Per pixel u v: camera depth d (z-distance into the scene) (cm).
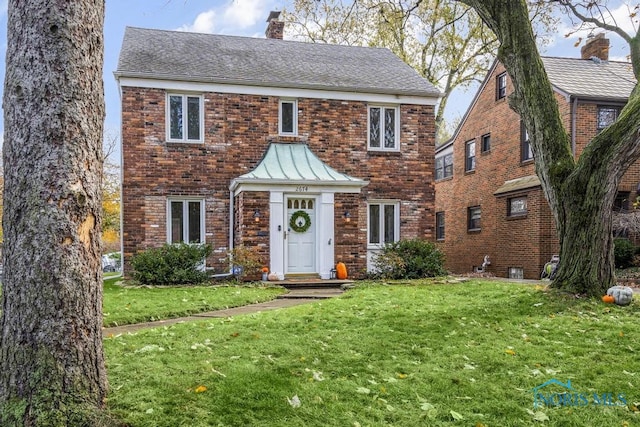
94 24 362
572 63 1820
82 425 324
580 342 588
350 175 1502
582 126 1575
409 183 1548
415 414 382
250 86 1437
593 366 502
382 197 1527
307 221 1353
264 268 1285
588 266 857
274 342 561
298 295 1070
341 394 412
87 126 350
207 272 1338
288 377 443
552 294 851
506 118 1881
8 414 316
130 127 1348
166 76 1354
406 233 1544
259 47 1709
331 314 741
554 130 903
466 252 2177
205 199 1407
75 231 338
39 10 340
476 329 641
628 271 1460
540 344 580
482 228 2042
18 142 335
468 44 2461
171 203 1395
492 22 931
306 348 539
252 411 374
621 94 1600
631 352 553
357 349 545
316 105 1487
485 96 2042
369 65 1717
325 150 1490
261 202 1292
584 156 854
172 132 1400
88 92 353
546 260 1616
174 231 1395
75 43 347
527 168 1741
